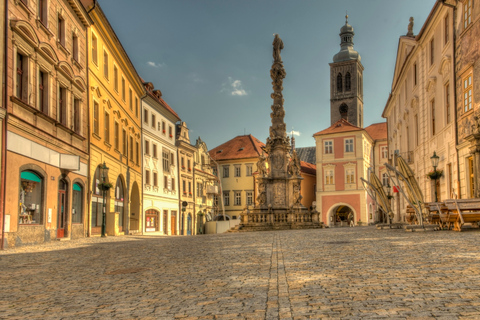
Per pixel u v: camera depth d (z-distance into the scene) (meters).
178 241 22.80
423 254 11.38
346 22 132.00
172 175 61.81
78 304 7.35
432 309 5.84
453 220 19.92
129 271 10.97
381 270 9.11
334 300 6.63
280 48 44.56
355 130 76.50
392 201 57.12
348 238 18.94
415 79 40.84
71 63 29.05
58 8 26.83
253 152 88.75
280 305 6.50
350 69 125.06
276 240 19.78
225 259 12.66
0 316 6.65
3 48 19.66
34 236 22.41
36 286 9.24
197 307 6.71
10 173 19.98
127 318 6.26
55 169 25.38
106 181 36.09
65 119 27.77
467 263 9.46
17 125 20.66
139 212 48.28
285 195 42.62
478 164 24.02
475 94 25.14
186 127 68.31
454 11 28.48
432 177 32.34
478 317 5.38
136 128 48.22
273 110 43.84
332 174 77.50
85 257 14.89
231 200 88.56
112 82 39.16
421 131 37.75
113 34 37.53
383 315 5.68
